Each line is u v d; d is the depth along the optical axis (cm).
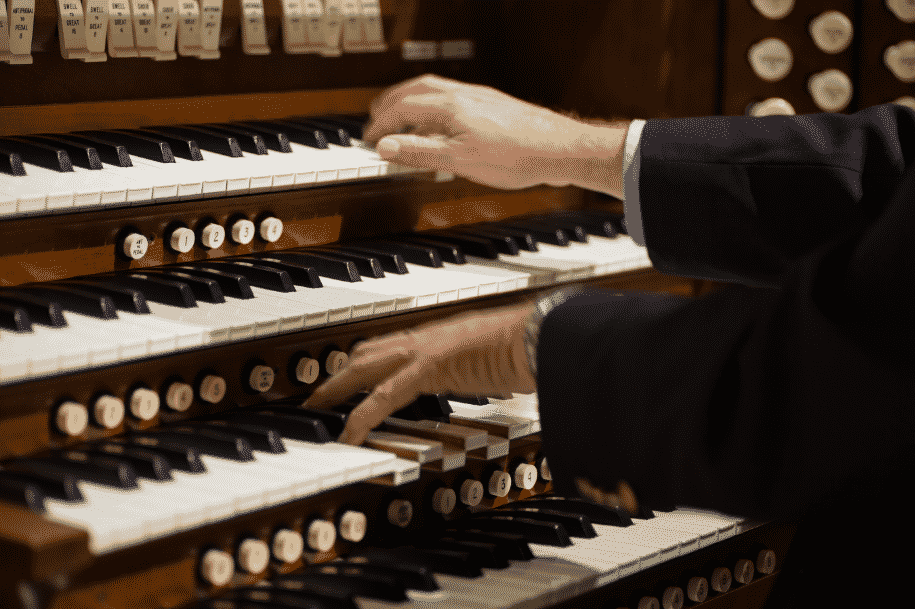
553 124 144
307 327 130
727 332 86
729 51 196
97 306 118
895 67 188
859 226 121
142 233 134
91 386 119
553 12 205
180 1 148
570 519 154
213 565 120
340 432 132
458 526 152
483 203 185
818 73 192
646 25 198
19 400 113
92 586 111
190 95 161
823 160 121
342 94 183
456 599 128
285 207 151
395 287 146
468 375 122
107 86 150
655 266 131
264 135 153
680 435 85
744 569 189
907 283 75
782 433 82
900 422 78
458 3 202
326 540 132
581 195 203
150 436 123
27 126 138
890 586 195
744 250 125
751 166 123
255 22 161
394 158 146
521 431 149
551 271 162
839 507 84
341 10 172
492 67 211
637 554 149
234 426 127
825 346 78
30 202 114
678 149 125
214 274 134
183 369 129
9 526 95
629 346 90
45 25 137
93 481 110
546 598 133
